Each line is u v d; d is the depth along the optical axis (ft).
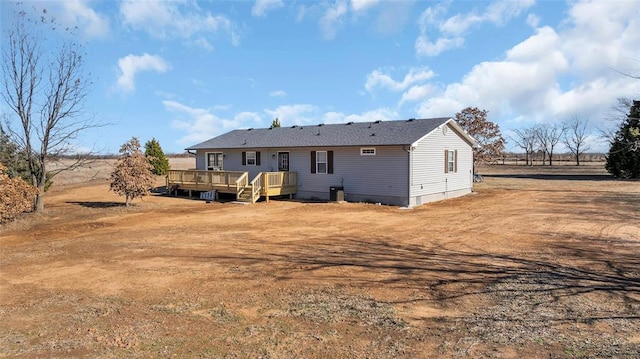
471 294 21.33
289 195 74.49
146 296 21.72
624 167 118.42
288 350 15.16
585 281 23.22
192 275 25.59
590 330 16.62
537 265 26.99
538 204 62.28
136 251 32.78
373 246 33.91
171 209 60.95
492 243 34.47
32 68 55.47
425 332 16.70
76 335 16.74
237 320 18.19
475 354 14.69
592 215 49.70
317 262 28.53
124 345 15.72
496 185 99.25
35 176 57.31
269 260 29.30
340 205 63.36
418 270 26.12
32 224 48.88
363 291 22.04
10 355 14.99
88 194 84.99
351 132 75.15
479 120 108.99
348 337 16.29
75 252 32.96
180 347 15.51
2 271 27.48
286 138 81.10
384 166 65.00
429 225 44.73
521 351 14.87
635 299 20.25
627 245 32.83
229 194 80.53
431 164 68.28
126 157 63.72
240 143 84.99
